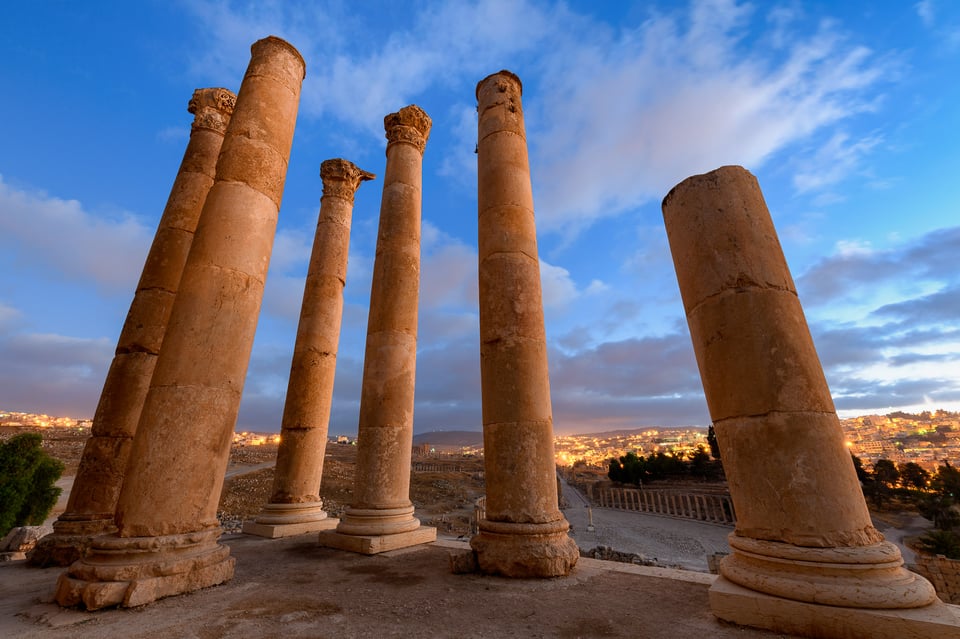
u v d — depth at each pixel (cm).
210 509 646
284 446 1306
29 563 848
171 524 599
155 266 1077
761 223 593
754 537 502
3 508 2498
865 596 426
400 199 1241
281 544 1035
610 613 525
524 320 844
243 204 751
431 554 898
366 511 977
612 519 5694
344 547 947
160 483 603
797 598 448
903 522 5712
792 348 525
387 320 1108
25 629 465
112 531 599
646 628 474
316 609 539
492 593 614
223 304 693
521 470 759
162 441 616
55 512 3781
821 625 432
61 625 474
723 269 575
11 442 2662
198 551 617
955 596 1900
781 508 485
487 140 1021
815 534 464
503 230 913
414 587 646
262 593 605
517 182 965
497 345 834
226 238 723
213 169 1211
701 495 5934
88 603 518
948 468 6347
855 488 488
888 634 406
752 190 614
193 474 625
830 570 447
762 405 514
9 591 647
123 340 1027
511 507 746
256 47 895
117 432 961
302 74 947
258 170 785
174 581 576
